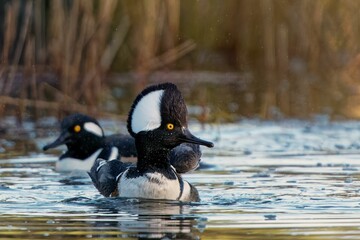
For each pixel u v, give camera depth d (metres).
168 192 9.59
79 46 19.09
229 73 24.83
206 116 17.70
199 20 25.06
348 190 10.26
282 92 21.88
